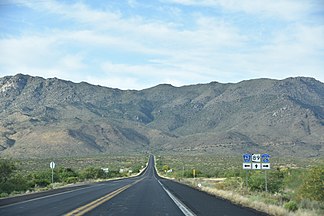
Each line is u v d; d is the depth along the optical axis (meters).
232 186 46.41
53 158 182.38
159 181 78.50
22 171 103.81
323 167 33.72
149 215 21.84
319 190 32.62
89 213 22.55
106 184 65.12
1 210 24.31
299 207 25.14
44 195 37.97
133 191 44.53
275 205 25.59
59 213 22.55
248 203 28.33
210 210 24.38
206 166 144.75
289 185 44.28
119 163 181.88
